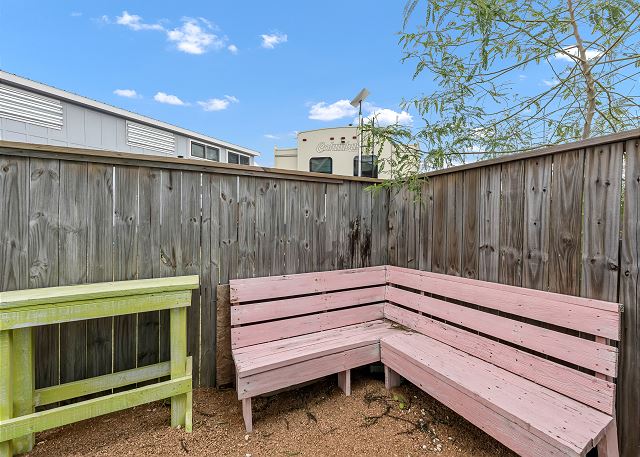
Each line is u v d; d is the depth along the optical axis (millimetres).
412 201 2494
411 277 2383
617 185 1325
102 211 1736
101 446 1480
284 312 2139
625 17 1410
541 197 1623
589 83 1779
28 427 1279
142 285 1604
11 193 1540
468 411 1441
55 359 1676
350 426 1688
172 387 1583
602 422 1194
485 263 1926
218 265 2059
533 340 1572
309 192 2377
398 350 1920
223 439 1562
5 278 1530
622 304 1305
